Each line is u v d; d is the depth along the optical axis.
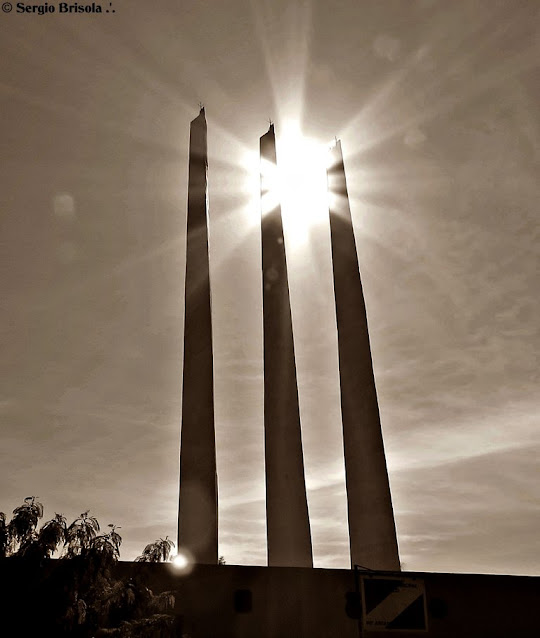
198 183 34.31
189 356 29.66
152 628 14.66
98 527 14.41
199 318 30.41
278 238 33.25
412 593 12.61
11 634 12.98
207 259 32.03
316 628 18.73
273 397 29.44
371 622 12.17
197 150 35.25
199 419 28.08
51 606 13.19
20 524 13.80
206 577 18.28
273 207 34.00
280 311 31.30
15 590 13.22
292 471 27.81
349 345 30.80
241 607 18.23
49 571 13.65
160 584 17.53
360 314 31.30
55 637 13.14
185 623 17.44
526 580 21.17
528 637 20.27
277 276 32.16
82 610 13.34
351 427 29.17
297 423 28.95
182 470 27.25
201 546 25.61
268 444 28.62
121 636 13.81
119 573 16.84
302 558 26.08
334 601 19.27
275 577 19.00
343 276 32.44
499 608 20.42
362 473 28.11
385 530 26.80
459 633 19.67
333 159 35.62
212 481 26.94
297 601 18.88
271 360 30.30
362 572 12.52
